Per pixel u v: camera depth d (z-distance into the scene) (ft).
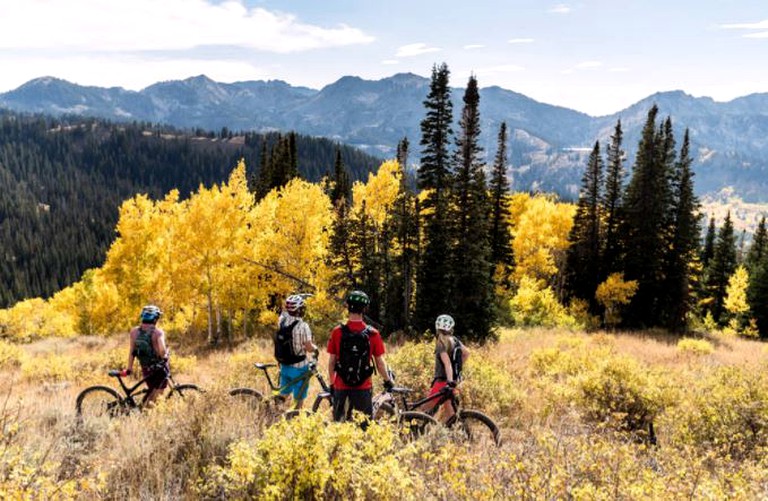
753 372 32.35
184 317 129.18
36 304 249.34
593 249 159.22
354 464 11.96
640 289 142.72
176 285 109.40
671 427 25.96
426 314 102.01
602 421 25.41
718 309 218.79
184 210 136.36
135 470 14.70
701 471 15.69
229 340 107.04
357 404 18.22
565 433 21.03
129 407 24.23
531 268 172.86
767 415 22.91
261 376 34.14
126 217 130.93
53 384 42.80
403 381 31.40
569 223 187.21
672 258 144.77
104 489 13.08
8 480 11.12
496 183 145.28
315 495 11.39
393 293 122.11
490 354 53.72
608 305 141.28
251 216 118.21
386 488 11.52
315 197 112.27
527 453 15.72
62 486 11.44
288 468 11.86
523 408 29.78
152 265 130.72
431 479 13.07
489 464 14.24
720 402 25.00
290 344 21.84
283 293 112.27
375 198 156.35
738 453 21.36
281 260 110.52
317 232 111.55
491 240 145.28
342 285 112.78
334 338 18.43
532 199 215.10
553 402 29.63
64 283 589.32
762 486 14.55
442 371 22.84
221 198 109.60
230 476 11.99
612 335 97.81
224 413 18.71
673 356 67.31
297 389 22.15
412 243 122.42
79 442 18.20
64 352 87.20
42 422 20.65
